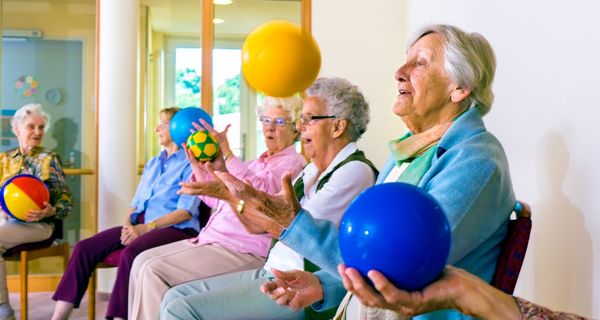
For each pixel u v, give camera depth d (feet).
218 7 15.70
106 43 15.31
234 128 15.75
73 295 11.84
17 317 13.56
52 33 16.49
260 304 7.23
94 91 16.58
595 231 6.57
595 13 6.62
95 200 16.25
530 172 8.20
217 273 9.23
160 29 16.26
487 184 4.84
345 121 7.57
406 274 3.11
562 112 7.32
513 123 8.72
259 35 5.29
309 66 5.30
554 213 7.49
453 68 5.42
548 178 7.67
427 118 5.68
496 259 5.15
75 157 16.57
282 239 5.00
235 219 9.59
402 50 15.46
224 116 15.76
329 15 15.44
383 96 15.51
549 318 3.23
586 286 6.75
